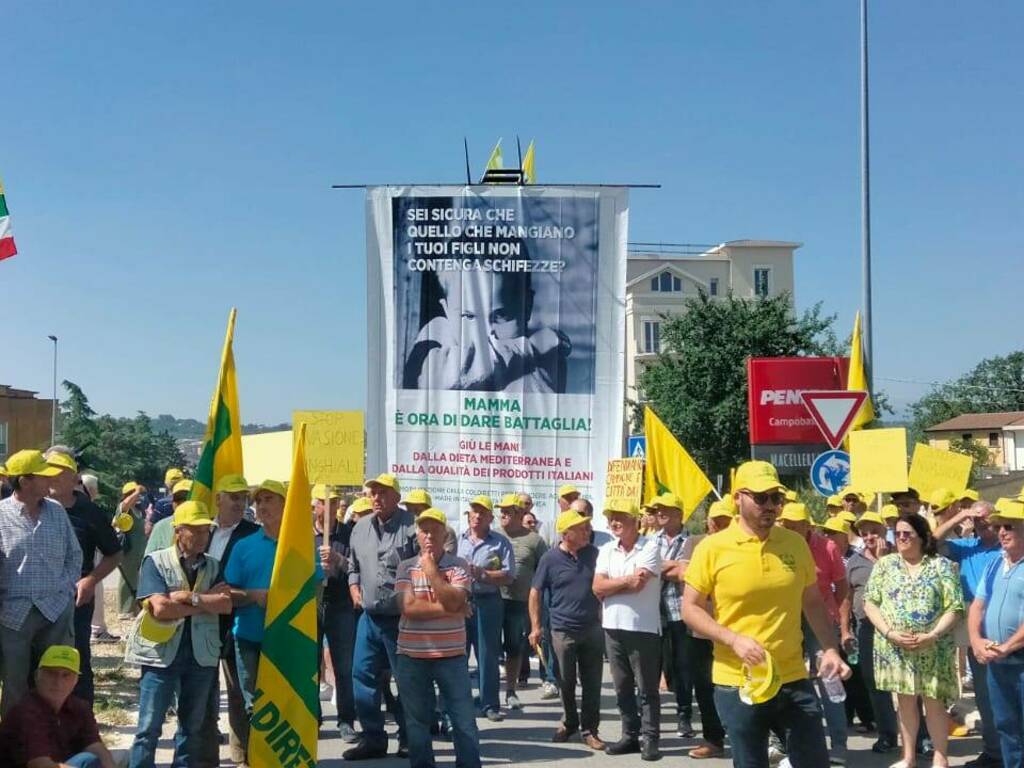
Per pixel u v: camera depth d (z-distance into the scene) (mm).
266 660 6645
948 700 7836
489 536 10141
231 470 7938
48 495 7773
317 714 6758
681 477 11156
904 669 7816
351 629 9133
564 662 8953
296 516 6766
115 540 8227
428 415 11562
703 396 38594
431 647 7410
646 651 8391
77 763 5613
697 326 39312
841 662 5406
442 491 11516
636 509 8492
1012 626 7188
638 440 18156
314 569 6805
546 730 9594
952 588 7691
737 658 5395
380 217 11656
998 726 7328
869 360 17062
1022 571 7207
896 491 9633
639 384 41688
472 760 7395
